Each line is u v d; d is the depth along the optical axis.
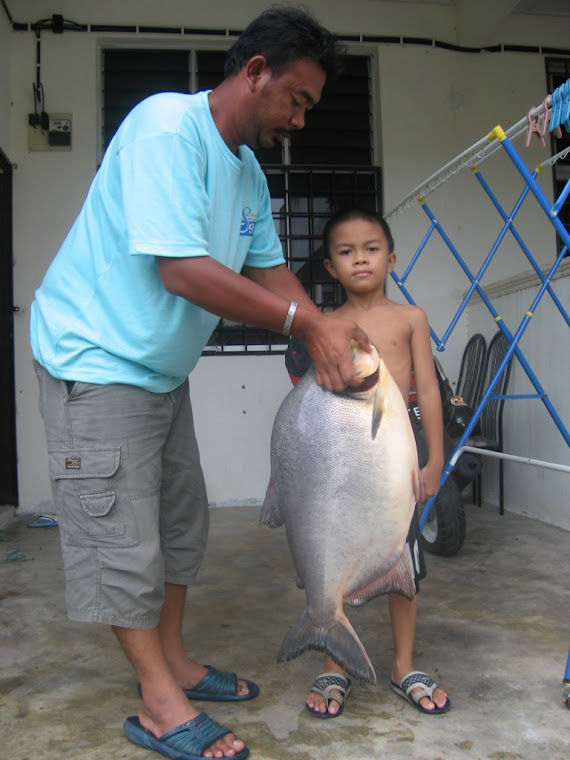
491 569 3.06
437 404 1.90
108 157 1.61
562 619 2.43
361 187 4.83
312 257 4.78
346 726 1.71
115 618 1.55
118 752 1.62
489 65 4.88
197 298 1.43
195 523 1.89
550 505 3.87
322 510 1.39
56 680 2.02
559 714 1.77
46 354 1.62
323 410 1.39
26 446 4.39
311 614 1.41
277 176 4.76
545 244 4.85
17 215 4.41
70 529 1.59
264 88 1.49
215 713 1.79
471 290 3.26
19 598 2.77
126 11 4.54
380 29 4.79
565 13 4.95
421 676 1.83
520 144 4.86
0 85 4.22
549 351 3.80
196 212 1.44
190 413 1.91
